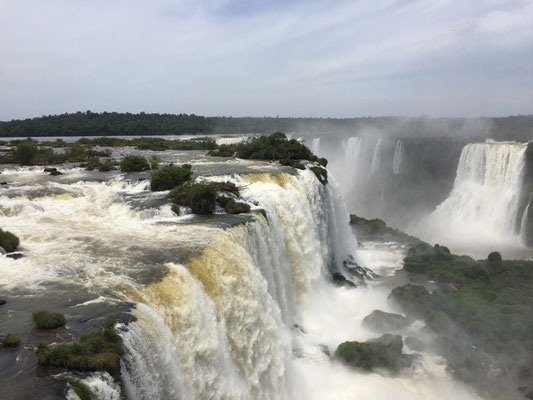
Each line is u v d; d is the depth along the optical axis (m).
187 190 29.69
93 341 12.43
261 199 31.66
